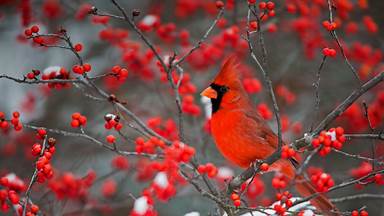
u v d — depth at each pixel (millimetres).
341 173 10047
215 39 10000
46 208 9430
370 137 6371
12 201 6637
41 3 12102
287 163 7914
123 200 10953
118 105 7719
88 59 12992
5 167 11664
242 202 7586
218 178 8703
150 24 9883
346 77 12859
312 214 6594
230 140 8359
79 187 9117
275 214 6496
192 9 11391
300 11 10969
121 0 13156
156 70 10922
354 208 11859
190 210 11539
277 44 12875
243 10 12172
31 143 11836
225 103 8328
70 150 12242
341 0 10219
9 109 12289
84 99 12781
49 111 12625
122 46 10133
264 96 12180
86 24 13273
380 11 12578
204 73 12664
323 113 12375
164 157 6855
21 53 13062
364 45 12219
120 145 12016
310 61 12922
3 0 12414
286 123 10359
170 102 12516
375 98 11789
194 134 11234
